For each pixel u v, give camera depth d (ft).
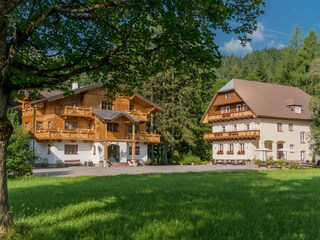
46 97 140.77
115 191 39.52
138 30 23.30
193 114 177.68
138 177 68.03
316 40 221.05
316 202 30.73
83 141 137.28
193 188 43.47
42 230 18.65
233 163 162.61
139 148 146.51
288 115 160.15
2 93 18.01
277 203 29.81
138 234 17.90
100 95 142.20
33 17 22.49
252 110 153.07
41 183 55.21
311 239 17.66
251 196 34.47
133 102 151.02
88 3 21.50
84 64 26.12
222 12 20.71
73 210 25.66
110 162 131.13
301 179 61.62
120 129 139.74
